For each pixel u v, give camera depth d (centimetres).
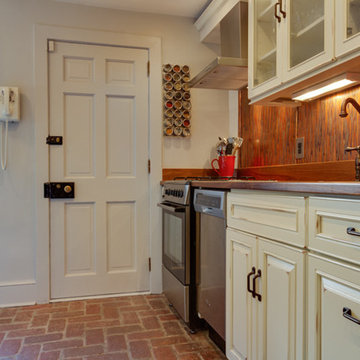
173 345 188
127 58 268
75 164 260
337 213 95
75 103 260
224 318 165
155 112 273
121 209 270
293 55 157
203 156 287
